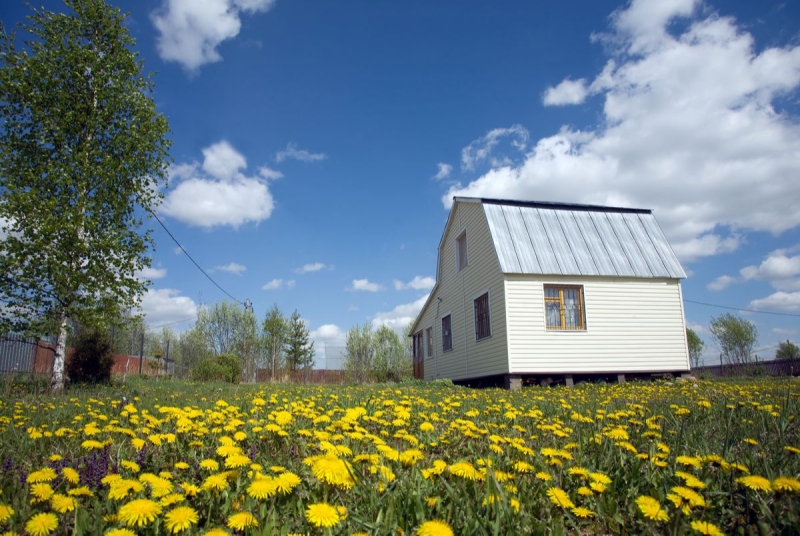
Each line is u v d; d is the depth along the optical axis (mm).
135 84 11414
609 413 4520
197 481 2381
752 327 29562
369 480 2102
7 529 1591
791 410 4289
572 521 1870
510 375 12414
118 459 2584
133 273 11000
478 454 2764
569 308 13203
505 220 14070
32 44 10508
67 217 9992
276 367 26234
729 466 2217
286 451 2939
